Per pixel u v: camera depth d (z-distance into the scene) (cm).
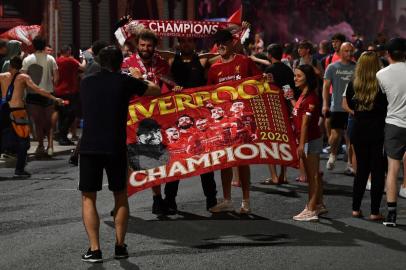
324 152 1531
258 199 1044
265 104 926
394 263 730
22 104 1233
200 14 3206
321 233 847
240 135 917
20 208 976
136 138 902
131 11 2661
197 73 951
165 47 2858
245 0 3531
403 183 1083
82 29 2386
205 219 915
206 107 917
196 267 711
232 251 768
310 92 900
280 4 3869
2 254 754
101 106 730
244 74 937
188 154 908
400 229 870
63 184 1162
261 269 706
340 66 1252
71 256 748
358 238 826
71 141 1653
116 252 740
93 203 731
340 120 1270
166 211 940
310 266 717
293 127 924
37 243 797
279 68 1066
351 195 1080
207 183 959
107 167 736
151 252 764
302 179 1187
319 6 4238
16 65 1234
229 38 936
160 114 909
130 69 903
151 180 898
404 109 877
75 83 1639
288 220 912
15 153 1404
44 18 2173
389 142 881
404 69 880
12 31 1777
